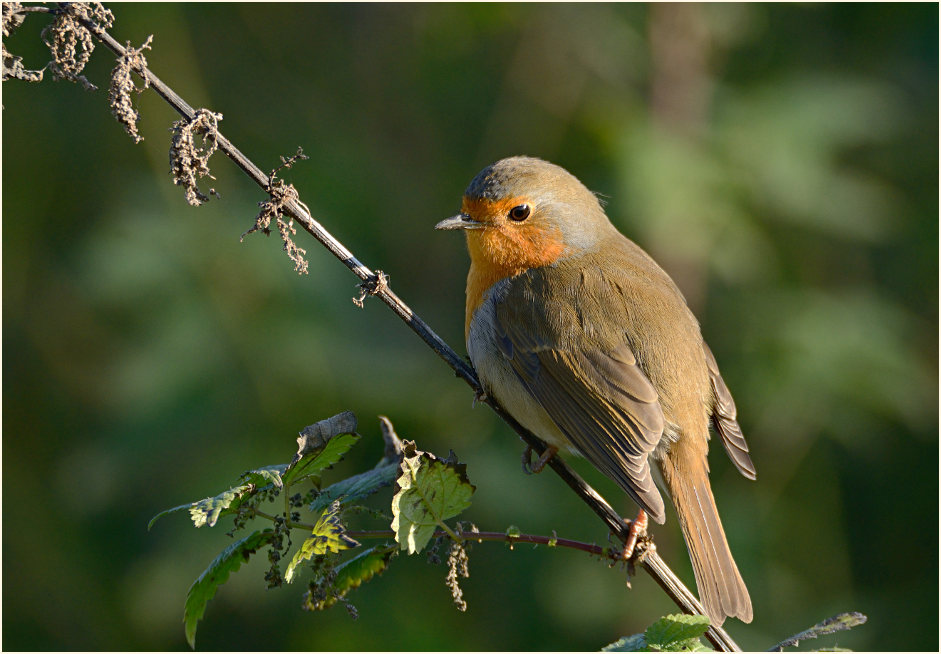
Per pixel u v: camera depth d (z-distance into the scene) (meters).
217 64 12.70
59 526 11.52
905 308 12.70
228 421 10.78
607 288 7.61
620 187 11.30
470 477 11.02
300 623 11.13
